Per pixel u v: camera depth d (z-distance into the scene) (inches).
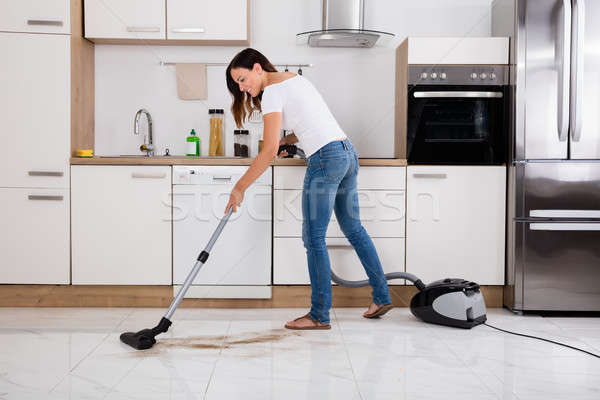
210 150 121.8
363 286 106.2
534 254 103.0
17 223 104.3
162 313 101.3
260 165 85.1
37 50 104.7
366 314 98.2
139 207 103.8
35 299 105.7
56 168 104.1
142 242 104.2
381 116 125.0
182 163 103.3
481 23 124.0
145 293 105.6
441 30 124.5
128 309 104.2
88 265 104.6
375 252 96.0
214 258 104.2
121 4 112.1
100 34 112.3
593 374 69.1
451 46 107.3
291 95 86.4
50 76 104.7
